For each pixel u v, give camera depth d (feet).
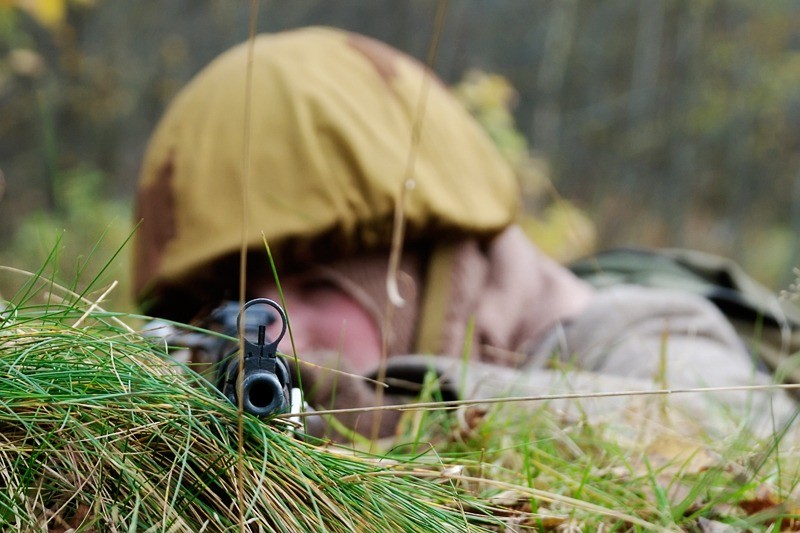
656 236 67.72
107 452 2.99
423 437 4.88
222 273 6.65
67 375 3.19
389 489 3.40
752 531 3.99
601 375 6.04
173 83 45.93
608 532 3.84
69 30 30.40
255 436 3.18
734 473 4.47
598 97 72.02
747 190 70.59
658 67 72.08
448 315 6.89
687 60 72.02
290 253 6.59
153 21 46.98
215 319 4.14
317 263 6.70
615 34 73.46
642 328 6.82
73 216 26.45
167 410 3.15
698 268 8.76
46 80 38.91
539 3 67.41
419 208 6.75
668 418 5.17
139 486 3.00
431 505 3.46
